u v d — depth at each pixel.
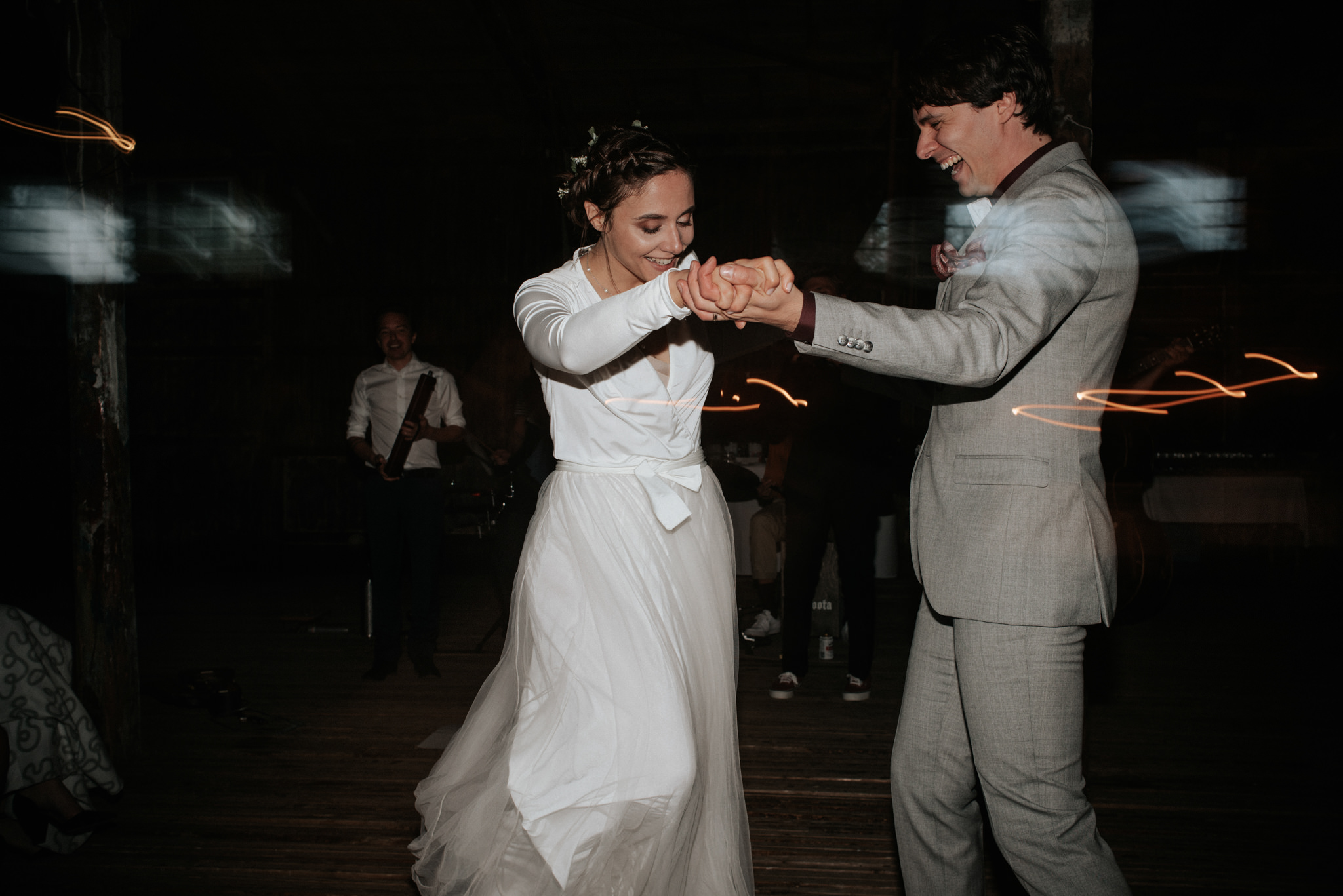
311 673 4.46
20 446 8.14
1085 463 1.50
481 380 4.23
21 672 2.48
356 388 4.37
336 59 7.83
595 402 1.71
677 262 1.69
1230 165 8.09
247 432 8.55
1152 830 2.67
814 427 3.94
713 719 1.76
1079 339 1.45
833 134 8.46
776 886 2.35
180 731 3.55
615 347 1.41
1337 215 7.95
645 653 1.63
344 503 8.46
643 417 1.70
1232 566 7.32
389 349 4.29
